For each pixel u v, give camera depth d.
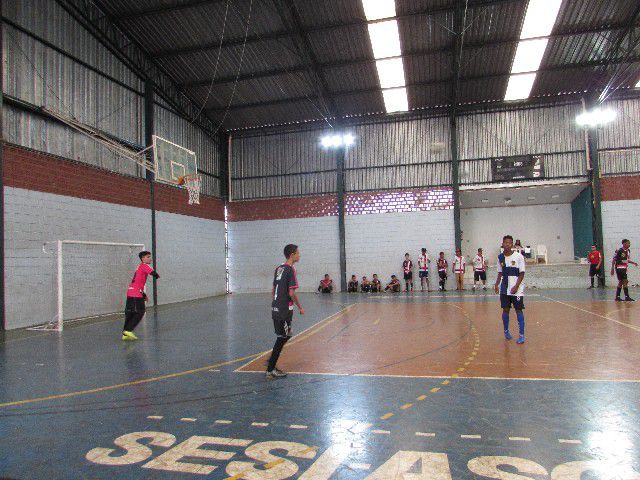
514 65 16.83
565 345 6.92
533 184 19.20
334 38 15.50
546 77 17.50
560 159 19.02
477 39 15.54
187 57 16.47
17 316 10.70
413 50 16.11
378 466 3.04
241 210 21.97
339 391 4.84
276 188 21.67
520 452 3.20
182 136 18.72
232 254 21.92
